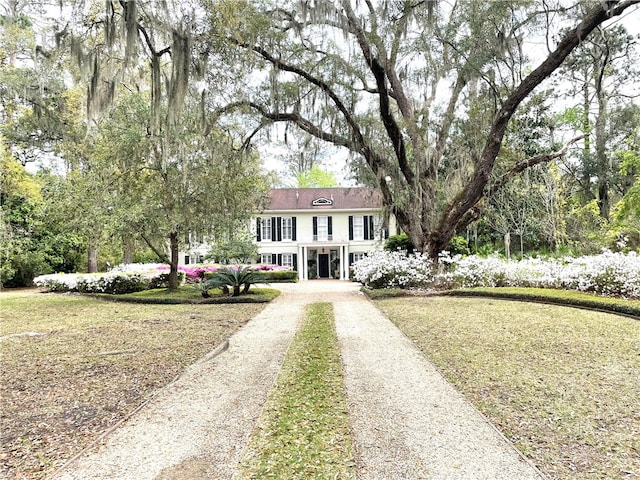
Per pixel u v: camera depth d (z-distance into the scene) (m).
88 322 8.69
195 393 4.02
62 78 16.27
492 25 11.46
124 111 11.62
